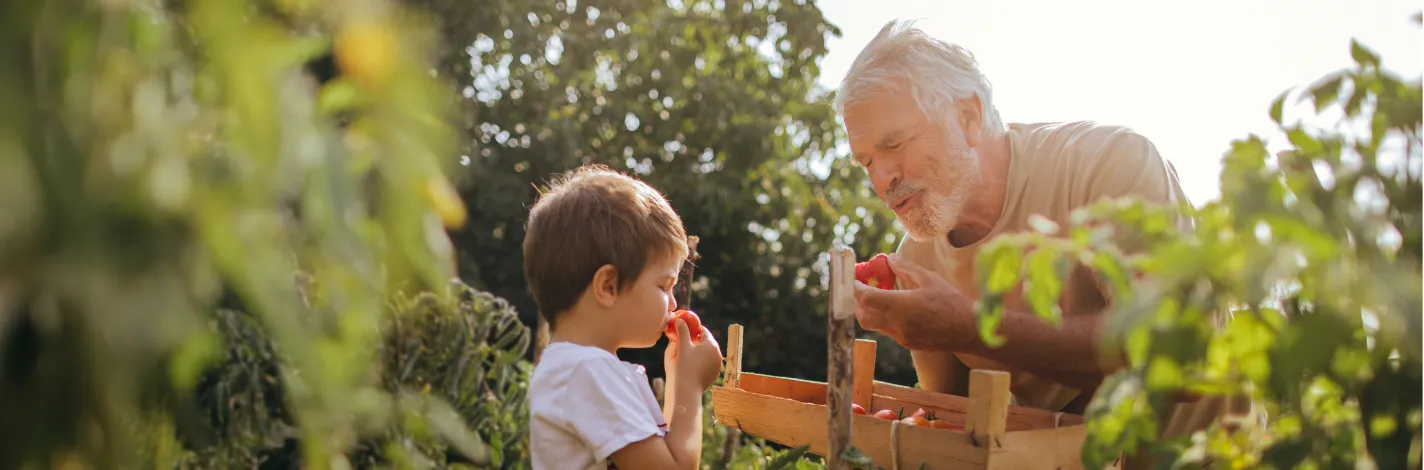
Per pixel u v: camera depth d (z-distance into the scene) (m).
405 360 2.10
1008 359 2.00
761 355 8.55
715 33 8.52
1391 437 0.91
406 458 1.08
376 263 0.60
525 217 7.45
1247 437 1.15
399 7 0.58
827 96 8.98
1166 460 1.20
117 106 0.49
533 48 7.62
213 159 0.50
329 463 0.65
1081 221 0.95
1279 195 0.85
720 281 8.62
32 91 0.46
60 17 0.47
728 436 3.41
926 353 2.50
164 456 0.74
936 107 2.20
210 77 0.53
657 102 8.63
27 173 0.45
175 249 0.50
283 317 0.54
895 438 1.77
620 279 1.76
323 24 0.57
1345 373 0.90
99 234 0.47
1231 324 0.94
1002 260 0.98
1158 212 0.93
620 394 1.67
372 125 0.58
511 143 7.86
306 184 0.54
